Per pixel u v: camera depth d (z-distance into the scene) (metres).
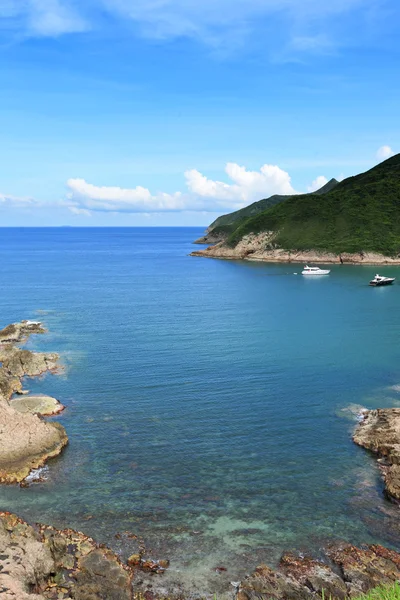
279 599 19.28
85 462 30.83
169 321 71.62
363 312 77.88
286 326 67.69
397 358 52.25
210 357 52.44
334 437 34.22
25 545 21.59
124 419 37.06
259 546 23.06
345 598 19.44
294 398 41.12
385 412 36.38
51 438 32.47
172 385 44.16
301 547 23.02
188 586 20.53
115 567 21.17
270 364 50.06
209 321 71.44
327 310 79.81
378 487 28.05
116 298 94.19
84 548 22.61
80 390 43.16
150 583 20.69
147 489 27.83
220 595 20.03
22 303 88.25
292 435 34.47
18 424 33.09
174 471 29.70
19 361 48.00
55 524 24.72
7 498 27.05
